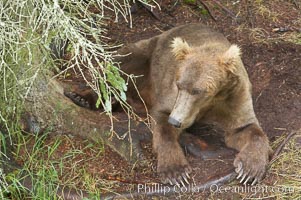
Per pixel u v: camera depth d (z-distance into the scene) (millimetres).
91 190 6898
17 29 5922
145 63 8750
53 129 7633
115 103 8344
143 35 10430
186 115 6688
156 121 7512
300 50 9820
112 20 10750
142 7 11039
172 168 6973
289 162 7258
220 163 7203
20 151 7375
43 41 6418
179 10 11016
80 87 8766
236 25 10641
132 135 7484
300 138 7648
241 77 7141
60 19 5609
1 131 7410
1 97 7172
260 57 9680
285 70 9273
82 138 7594
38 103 7547
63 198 6805
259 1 11164
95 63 9008
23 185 6895
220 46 7305
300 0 11180
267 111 8398
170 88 7527
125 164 7285
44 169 7000
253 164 7004
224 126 7621
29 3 6445
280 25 10641
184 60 6941
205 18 10836
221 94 7078
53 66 7539
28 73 7000
